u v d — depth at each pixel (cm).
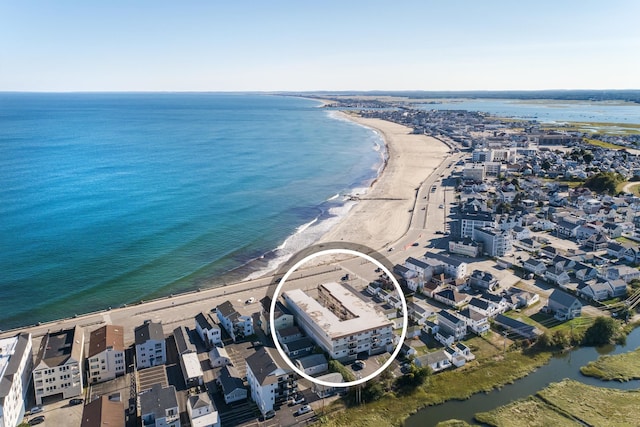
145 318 10631
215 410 7306
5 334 9938
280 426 7250
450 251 14712
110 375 8431
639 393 7988
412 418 7494
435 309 10862
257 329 10119
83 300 11894
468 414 7575
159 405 7062
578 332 9725
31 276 13112
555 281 12275
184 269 13888
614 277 12062
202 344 9506
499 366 8769
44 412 7600
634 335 9881
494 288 12000
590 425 7238
